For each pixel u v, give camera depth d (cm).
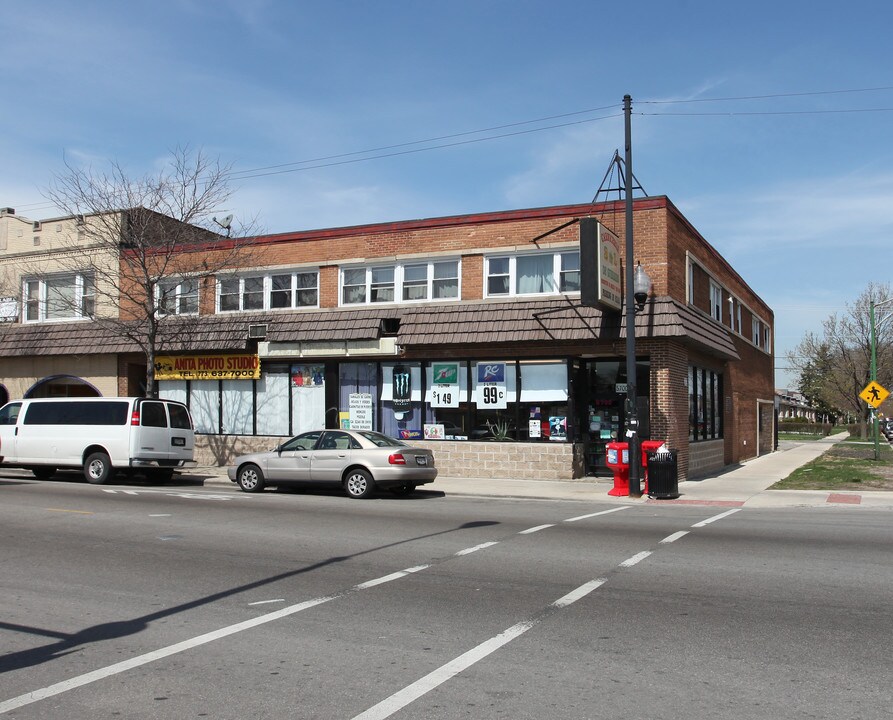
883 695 523
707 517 1408
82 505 1537
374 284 2370
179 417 2080
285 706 514
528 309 2117
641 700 517
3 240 2895
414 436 2284
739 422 3159
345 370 2388
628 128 1778
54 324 2769
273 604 782
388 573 920
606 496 1773
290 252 2470
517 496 1780
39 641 665
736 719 484
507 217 2203
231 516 1400
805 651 616
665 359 2036
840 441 5725
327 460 1755
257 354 2475
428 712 501
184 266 2530
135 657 620
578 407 2216
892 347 5688
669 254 2067
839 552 1022
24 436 2070
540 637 661
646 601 775
